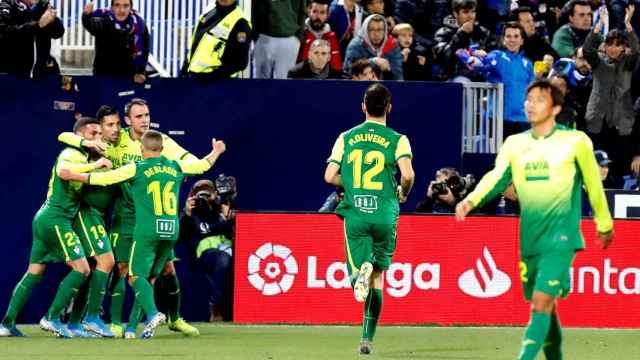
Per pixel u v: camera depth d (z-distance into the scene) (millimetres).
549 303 29359
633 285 50250
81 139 44281
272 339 44281
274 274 49812
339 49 60625
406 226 49812
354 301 49969
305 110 52656
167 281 45469
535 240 29938
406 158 38188
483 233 50031
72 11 56344
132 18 52219
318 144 52750
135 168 43531
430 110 53281
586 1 62375
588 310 50188
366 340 39156
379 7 61438
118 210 45812
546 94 30094
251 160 52500
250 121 52375
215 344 42344
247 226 49750
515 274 50125
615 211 51750
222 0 51906
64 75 51250
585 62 59062
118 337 44906
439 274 49938
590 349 42094
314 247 49844
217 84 52188
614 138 59094
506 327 49875
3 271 50969
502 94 55281
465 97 55406
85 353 38906
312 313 49844
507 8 65188
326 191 52781
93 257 46812
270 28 57375
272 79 52469
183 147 52031
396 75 58156
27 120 51094
